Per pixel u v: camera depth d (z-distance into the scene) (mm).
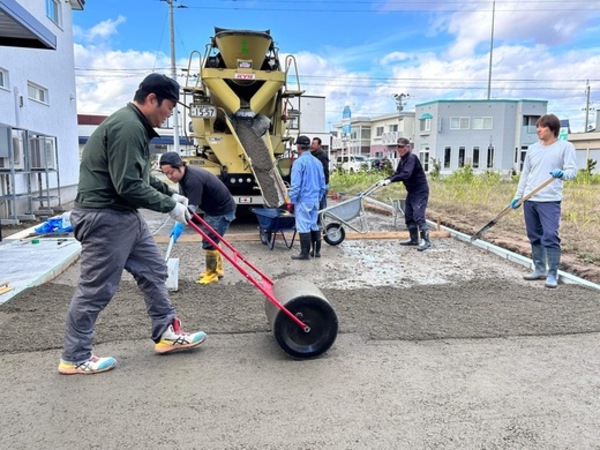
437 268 5785
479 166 43688
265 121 8859
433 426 2414
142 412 2514
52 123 12297
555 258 4875
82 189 2775
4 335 3471
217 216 4930
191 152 10781
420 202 6836
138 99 2795
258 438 2299
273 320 3168
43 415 2473
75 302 2859
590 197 11961
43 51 11570
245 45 8641
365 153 58906
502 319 3939
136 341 3453
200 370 3014
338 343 3469
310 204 6090
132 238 2924
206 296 4508
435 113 43500
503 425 2428
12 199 8766
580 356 3262
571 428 2404
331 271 5637
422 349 3373
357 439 2299
